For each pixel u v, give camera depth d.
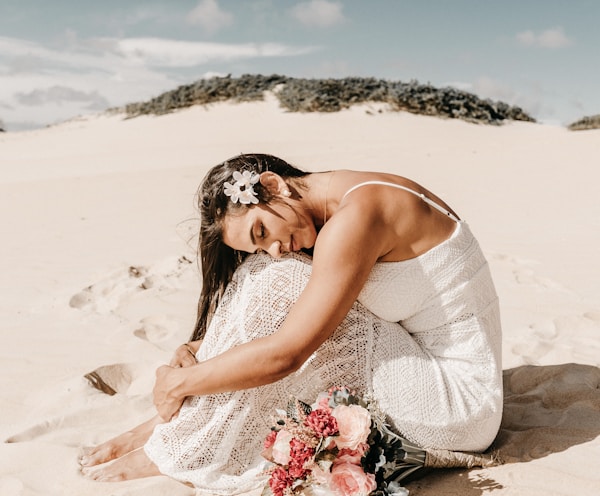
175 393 2.32
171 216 8.25
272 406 2.37
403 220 2.27
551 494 2.15
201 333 2.71
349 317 2.36
